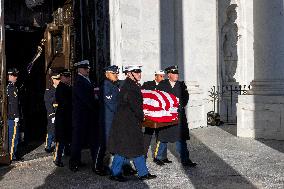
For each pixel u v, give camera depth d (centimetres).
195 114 1215
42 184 534
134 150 532
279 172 590
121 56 972
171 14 1180
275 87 968
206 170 611
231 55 1481
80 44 903
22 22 1005
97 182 545
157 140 664
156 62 1103
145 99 604
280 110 947
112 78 604
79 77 619
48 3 948
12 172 615
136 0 1035
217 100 1398
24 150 818
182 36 1211
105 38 941
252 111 995
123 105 538
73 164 623
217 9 1412
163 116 595
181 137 636
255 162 670
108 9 949
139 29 1043
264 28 986
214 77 1387
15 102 690
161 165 654
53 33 929
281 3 961
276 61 969
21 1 1007
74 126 623
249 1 1551
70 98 691
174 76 643
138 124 538
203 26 1330
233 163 662
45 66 941
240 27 1509
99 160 598
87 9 916
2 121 644
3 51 646
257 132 985
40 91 962
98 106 624
